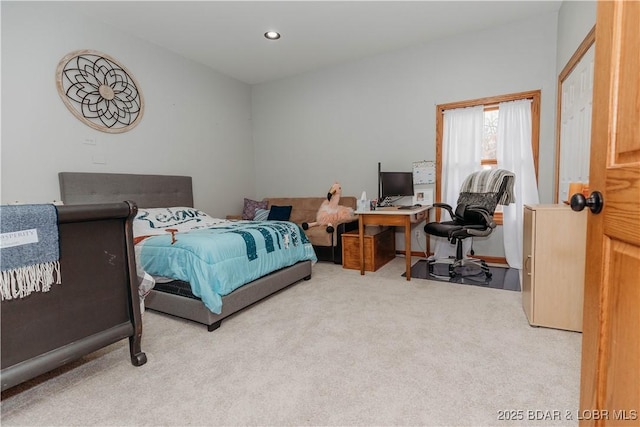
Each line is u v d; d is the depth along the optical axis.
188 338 2.06
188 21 3.26
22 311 1.32
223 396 1.47
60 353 1.44
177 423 1.31
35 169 2.74
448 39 3.82
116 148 3.34
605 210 0.72
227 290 2.19
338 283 3.15
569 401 1.38
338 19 3.32
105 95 3.22
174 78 3.98
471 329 2.07
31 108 2.71
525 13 3.31
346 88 4.53
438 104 3.94
